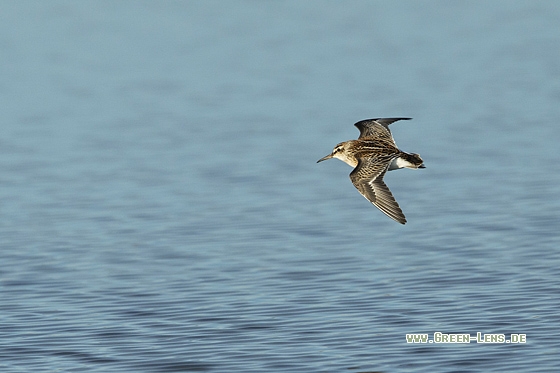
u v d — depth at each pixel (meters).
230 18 79.38
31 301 20.72
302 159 38.25
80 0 85.31
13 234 27.48
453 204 30.14
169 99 52.53
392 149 15.67
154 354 16.97
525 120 44.62
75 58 64.25
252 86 55.81
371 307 19.53
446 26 74.94
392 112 47.94
